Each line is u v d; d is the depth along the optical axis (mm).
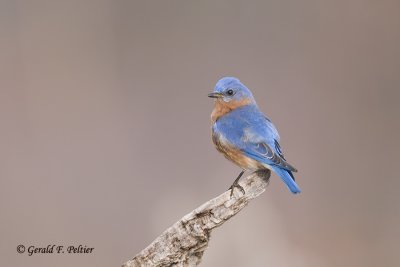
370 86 18516
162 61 19156
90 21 19859
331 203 15336
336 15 20297
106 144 16375
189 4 20641
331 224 14695
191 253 8266
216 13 20594
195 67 19047
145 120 17234
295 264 13312
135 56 19219
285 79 18625
